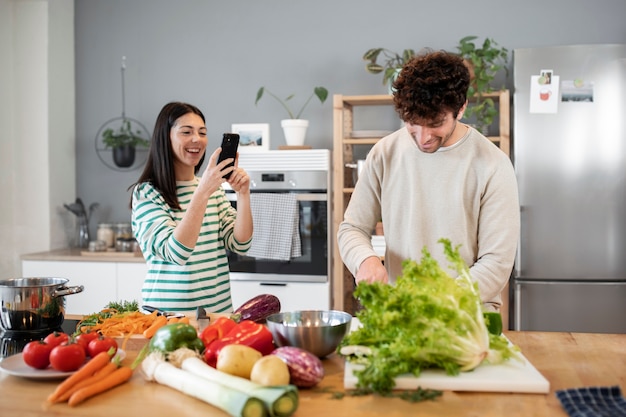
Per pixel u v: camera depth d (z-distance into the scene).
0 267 4.40
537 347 1.67
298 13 4.38
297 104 4.39
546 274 3.68
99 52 4.64
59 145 4.49
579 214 3.65
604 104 3.62
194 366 1.36
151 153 2.25
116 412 1.23
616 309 3.65
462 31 4.16
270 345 1.49
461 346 1.35
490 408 1.23
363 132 3.95
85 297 4.07
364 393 1.32
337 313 1.67
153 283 2.25
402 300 1.32
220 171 2.10
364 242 2.01
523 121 3.68
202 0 4.50
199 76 4.51
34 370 1.45
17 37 4.37
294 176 3.89
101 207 4.69
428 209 1.97
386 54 4.26
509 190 1.91
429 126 1.67
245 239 2.31
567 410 1.20
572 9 4.04
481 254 1.91
